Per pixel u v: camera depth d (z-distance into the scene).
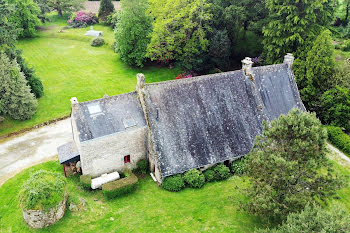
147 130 31.33
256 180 23.91
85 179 30.02
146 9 54.59
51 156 35.84
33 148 37.16
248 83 35.09
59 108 44.78
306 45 42.53
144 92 31.11
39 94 46.84
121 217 26.77
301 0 43.28
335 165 33.56
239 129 33.09
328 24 46.53
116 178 31.11
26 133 39.97
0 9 38.97
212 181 30.92
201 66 52.69
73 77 53.78
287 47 44.84
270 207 21.48
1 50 39.91
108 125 30.27
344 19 69.25
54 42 68.75
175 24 49.97
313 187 22.62
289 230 18.69
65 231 25.05
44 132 40.28
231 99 34.00
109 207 27.92
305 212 19.22
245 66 35.06
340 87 38.34
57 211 25.36
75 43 68.62
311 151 22.00
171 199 28.72
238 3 51.06
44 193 25.05
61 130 40.75
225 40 49.47
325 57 39.41
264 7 50.97
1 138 38.84
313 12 45.00
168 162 30.19
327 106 39.06
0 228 25.72
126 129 30.47
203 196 28.94
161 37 50.97
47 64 58.38
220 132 32.44
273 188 23.09
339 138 36.50
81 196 29.11
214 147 31.72
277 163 21.17
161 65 58.84
